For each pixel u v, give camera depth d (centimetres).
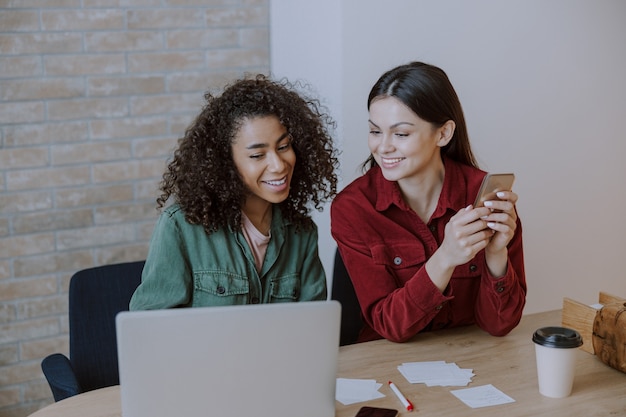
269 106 184
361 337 224
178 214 192
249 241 199
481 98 318
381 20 294
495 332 210
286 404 154
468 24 309
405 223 215
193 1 332
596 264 361
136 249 338
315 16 305
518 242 212
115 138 328
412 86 197
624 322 185
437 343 207
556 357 174
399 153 201
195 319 144
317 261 212
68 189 323
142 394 146
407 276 214
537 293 349
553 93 333
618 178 358
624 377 187
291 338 150
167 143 337
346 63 291
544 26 326
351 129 297
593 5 335
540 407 172
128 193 333
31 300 324
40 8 310
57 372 201
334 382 156
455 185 214
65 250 327
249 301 199
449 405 173
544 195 341
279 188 187
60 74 316
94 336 220
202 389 148
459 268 212
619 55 346
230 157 188
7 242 317
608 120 349
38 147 317
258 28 346
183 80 336
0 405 325
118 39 322
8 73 309
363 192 215
